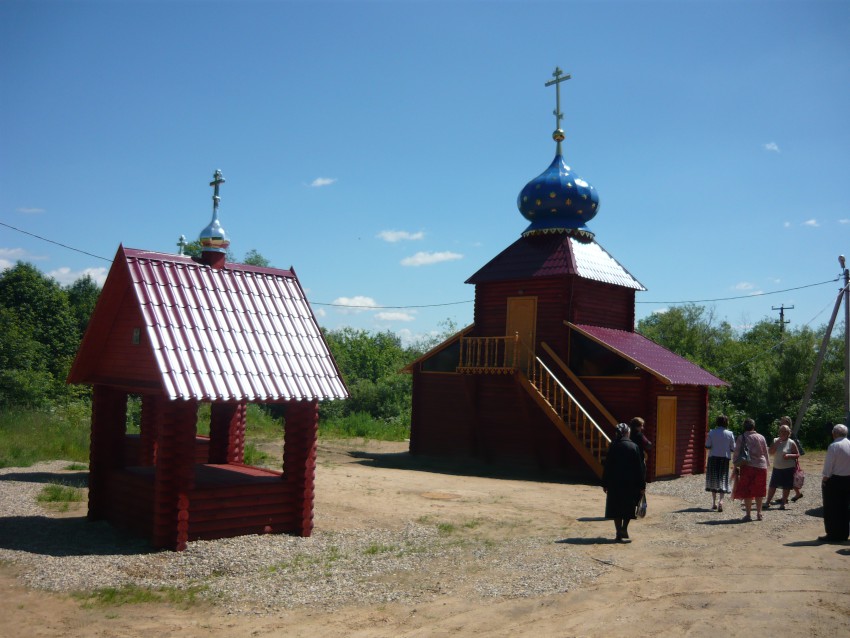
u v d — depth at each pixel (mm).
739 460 14141
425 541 11977
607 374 22812
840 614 7859
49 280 52031
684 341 52875
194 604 8484
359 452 28469
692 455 23969
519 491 18828
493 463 25422
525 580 9422
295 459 12133
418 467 24094
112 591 8758
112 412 12812
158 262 12062
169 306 11531
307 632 7586
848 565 10016
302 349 12383
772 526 13305
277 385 11562
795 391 38469
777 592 8688
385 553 11078
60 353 49094
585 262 24953
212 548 10797
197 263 12562
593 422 21625
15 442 22141
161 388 10703
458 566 10258
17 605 8227
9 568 9570
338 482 18812
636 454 11898
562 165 26609
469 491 18438
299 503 12055
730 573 9602
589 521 14109
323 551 11125
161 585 9172
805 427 35875
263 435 32000
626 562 10320
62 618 7887
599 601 8445
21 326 44344
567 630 7496
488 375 25891
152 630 7621
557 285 24359
